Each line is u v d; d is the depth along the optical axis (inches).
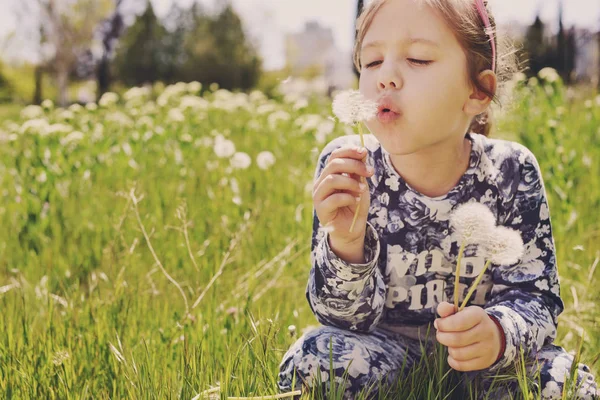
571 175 150.4
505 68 78.4
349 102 62.4
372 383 69.9
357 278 68.3
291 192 158.1
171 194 156.3
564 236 124.8
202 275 112.5
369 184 76.0
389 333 77.6
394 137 66.9
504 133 184.5
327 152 80.5
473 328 62.7
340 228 65.6
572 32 423.8
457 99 67.1
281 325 88.6
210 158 195.5
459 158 74.1
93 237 140.3
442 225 74.5
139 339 87.1
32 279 122.0
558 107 219.3
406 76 65.7
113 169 184.4
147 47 1289.4
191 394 70.4
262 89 1172.5
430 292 76.3
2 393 73.9
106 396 75.3
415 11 65.7
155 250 126.3
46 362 80.4
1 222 158.2
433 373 70.9
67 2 1258.0
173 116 212.4
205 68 1203.9
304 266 116.8
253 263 121.8
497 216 75.5
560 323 95.5
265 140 221.5
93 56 1379.2
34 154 166.2
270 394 70.2
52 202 153.0
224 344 84.2
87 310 94.3
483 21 68.8
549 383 67.0
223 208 142.4
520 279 73.5
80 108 255.1
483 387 71.2
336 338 71.6
